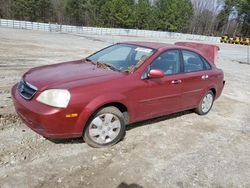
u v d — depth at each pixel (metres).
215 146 4.80
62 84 3.84
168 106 5.14
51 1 57.72
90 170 3.66
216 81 6.28
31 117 3.73
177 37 54.69
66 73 4.26
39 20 55.97
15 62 10.58
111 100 4.05
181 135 5.07
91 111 3.87
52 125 3.67
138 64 4.62
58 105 3.67
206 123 5.86
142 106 4.59
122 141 4.54
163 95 4.90
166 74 4.98
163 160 4.11
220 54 25.89
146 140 4.68
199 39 56.75
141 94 4.48
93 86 3.94
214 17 81.75
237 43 51.47
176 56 5.27
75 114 3.77
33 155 3.83
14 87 4.52
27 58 11.88
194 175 3.82
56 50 15.95
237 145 4.96
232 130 5.66
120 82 4.22
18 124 4.70
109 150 4.21
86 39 28.88
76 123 3.82
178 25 65.12
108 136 4.26
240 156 4.55
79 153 4.02
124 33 48.03
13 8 53.25
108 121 4.20
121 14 58.00
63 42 22.05
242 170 4.11
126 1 58.78
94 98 3.89
